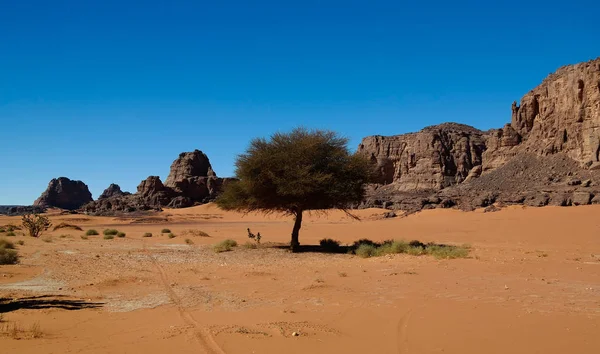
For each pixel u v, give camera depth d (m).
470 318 9.16
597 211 53.91
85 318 9.48
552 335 7.82
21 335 7.99
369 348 7.27
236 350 7.18
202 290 13.17
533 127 102.75
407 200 95.56
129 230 64.62
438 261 19.41
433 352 7.03
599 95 77.94
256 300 11.55
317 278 15.26
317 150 27.98
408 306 10.45
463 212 73.12
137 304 11.10
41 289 13.38
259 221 98.94
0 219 104.56
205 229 64.12
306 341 7.67
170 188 160.62
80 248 28.77
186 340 7.72
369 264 19.55
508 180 88.25
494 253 23.28
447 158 139.25
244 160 28.47
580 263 18.47
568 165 81.19
